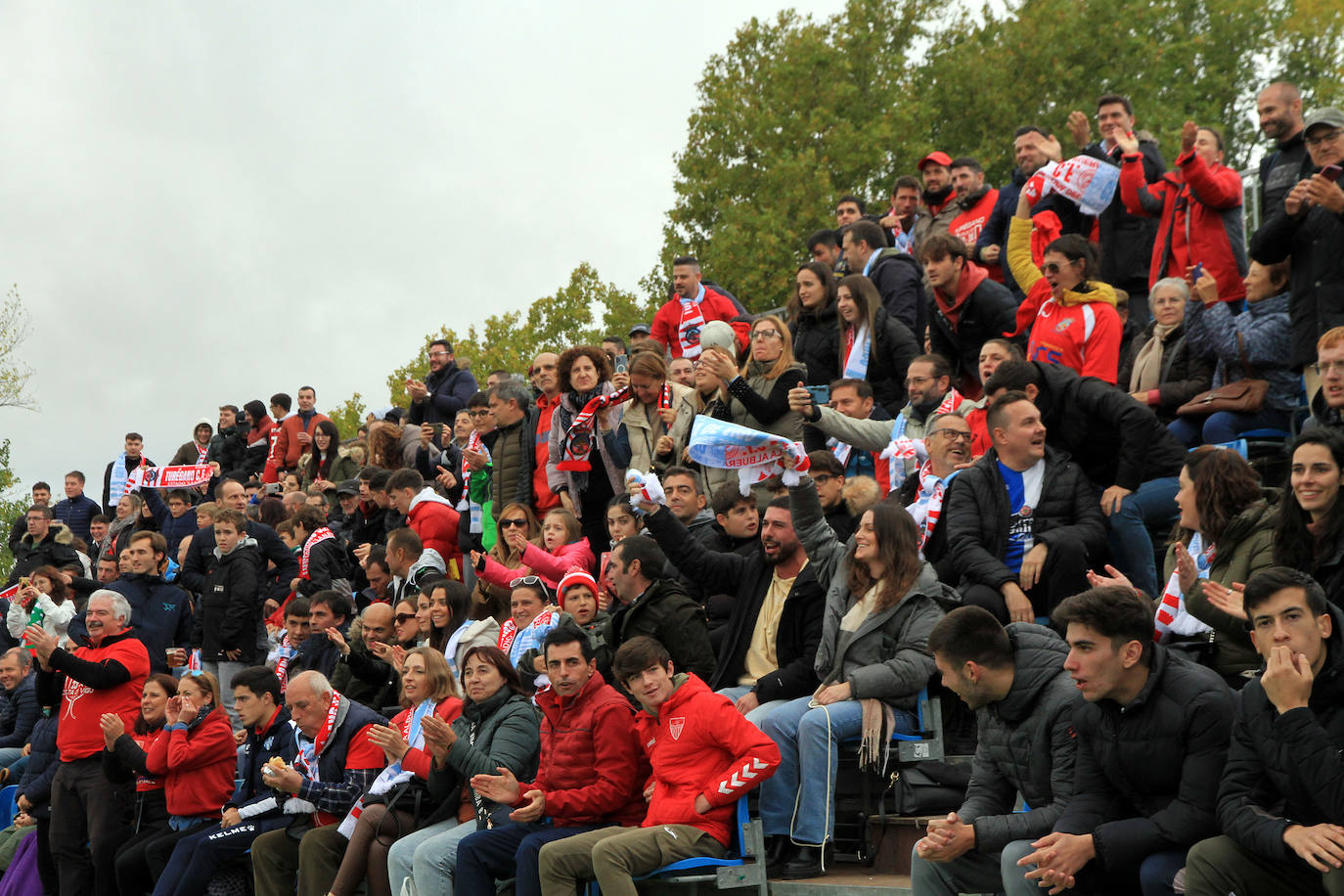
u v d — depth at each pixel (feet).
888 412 29.55
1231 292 28.63
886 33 107.04
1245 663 17.47
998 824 16.16
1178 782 14.67
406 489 36.22
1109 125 32.37
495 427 36.14
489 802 21.86
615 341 42.75
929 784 20.01
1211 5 111.14
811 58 96.48
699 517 26.48
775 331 29.17
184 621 38.78
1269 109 27.35
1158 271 30.07
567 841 19.43
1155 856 14.47
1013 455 21.98
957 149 102.58
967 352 29.58
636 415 30.40
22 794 32.99
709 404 30.22
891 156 96.17
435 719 22.22
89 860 30.50
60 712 32.07
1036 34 101.91
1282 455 24.62
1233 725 14.01
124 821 29.84
